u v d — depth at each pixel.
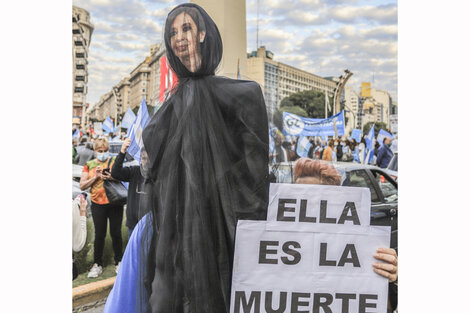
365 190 2.24
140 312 2.22
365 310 2.21
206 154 2.17
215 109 2.20
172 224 2.15
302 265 2.20
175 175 2.17
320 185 2.23
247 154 2.18
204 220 2.13
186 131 2.18
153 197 2.25
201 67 2.24
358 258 2.22
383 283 2.22
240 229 2.17
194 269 2.11
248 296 2.16
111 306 2.25
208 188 2.15
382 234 2.23
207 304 2.10
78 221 2.60
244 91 2.21
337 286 2.21
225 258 2.15
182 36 2.26
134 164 2.52
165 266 2.14
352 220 2.23
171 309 2.12
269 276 2.18
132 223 2.49
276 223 2.20
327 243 2.22
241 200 2.17
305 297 2.19
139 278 2.23
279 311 2.18
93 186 2.63
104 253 2.66
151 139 2.25
